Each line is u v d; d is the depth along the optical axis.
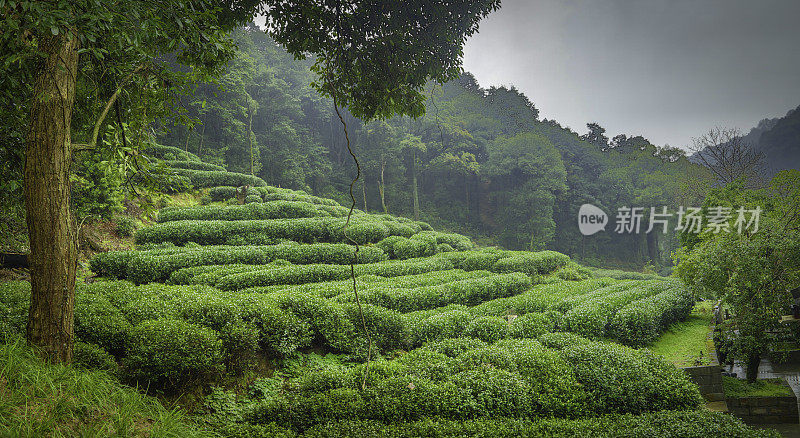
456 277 17.34
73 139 8.22
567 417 7.31
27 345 4.93
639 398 7.61
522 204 53.97
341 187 58.69
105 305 8.66
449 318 11.30
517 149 56.19
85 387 4.59
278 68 66.19
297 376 8.49
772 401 11.09
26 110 6.69
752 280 11.78
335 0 7.65
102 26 4.21
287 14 7.62
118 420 4.40
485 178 60.34
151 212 7.61
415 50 8.37
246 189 31.06
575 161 68.25
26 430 3.60
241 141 45.12
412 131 61.56
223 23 7.58
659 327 14.20
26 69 6.07
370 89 8.91
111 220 18.31
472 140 62.09
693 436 6.01
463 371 7.91
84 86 7.16
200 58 6.18
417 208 54.94
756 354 12.05
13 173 7.17
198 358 7.01
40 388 4.13
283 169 51.28
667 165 63.91
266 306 9.12
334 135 65.62
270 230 21.38
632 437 6.04
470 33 8.49
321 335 9.91
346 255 19.11
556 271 25.41
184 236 19.28
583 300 15.20
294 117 60.38
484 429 6.30
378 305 11.93
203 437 5.37
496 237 58.03
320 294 12.26
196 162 35.31
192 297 9.74
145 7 4.58
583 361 8.62
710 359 11.46
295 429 6.43
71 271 5.21
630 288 18.88
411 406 6.82
